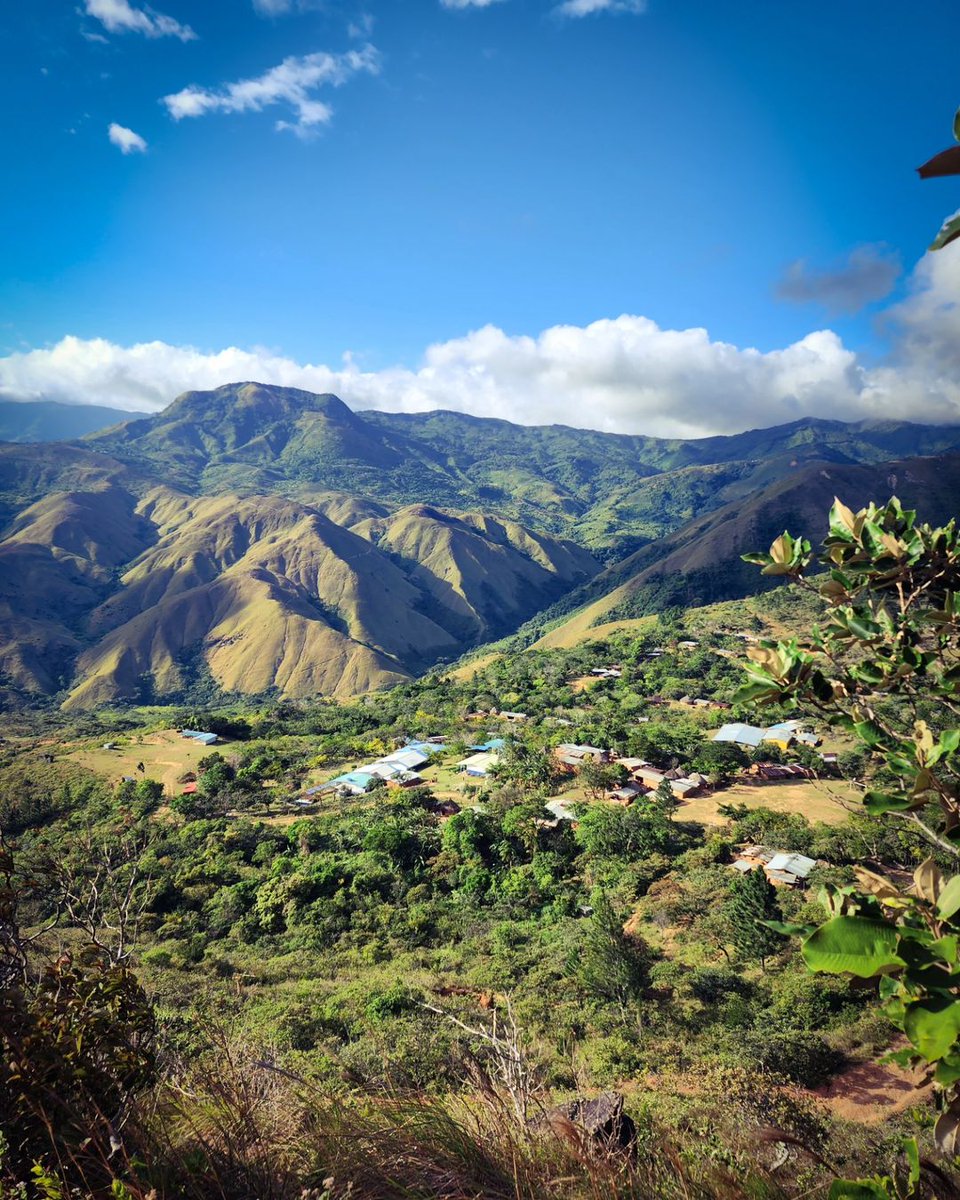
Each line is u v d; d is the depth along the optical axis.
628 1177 2.41
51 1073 2.79
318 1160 2.76
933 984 1.06
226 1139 2.76
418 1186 2.50
